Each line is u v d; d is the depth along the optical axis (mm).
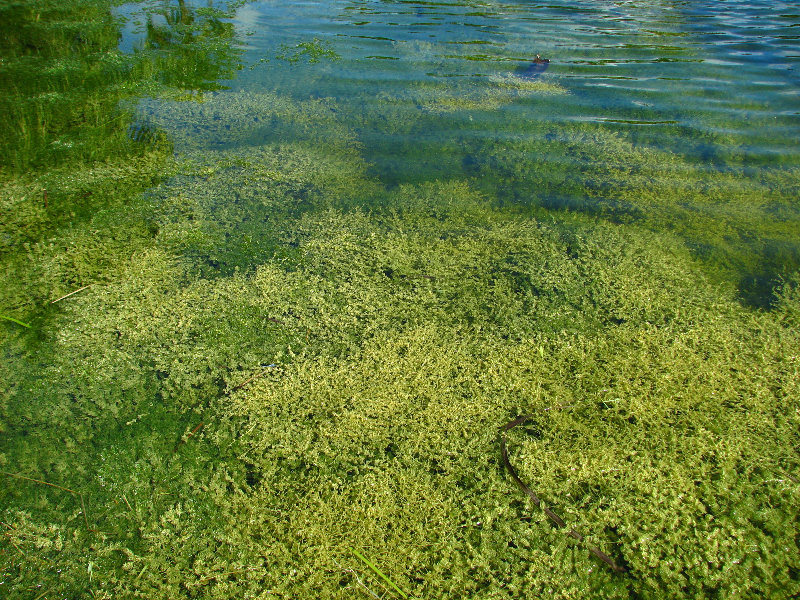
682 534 2723
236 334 3764
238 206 4988
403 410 3293
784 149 5828
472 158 5828
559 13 10008
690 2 10703
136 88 6863
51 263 4207
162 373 3494
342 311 3980
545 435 3168
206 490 2895
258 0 10461
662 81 7281
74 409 3230
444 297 4145
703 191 5297
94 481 2902
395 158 5820
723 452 3053
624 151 5863
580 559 2650
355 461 3049
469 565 2629
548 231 4844
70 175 5234
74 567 2572
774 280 4285
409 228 4867
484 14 9883
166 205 4926
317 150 5910
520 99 6891
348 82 7258
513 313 4008
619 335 3816
